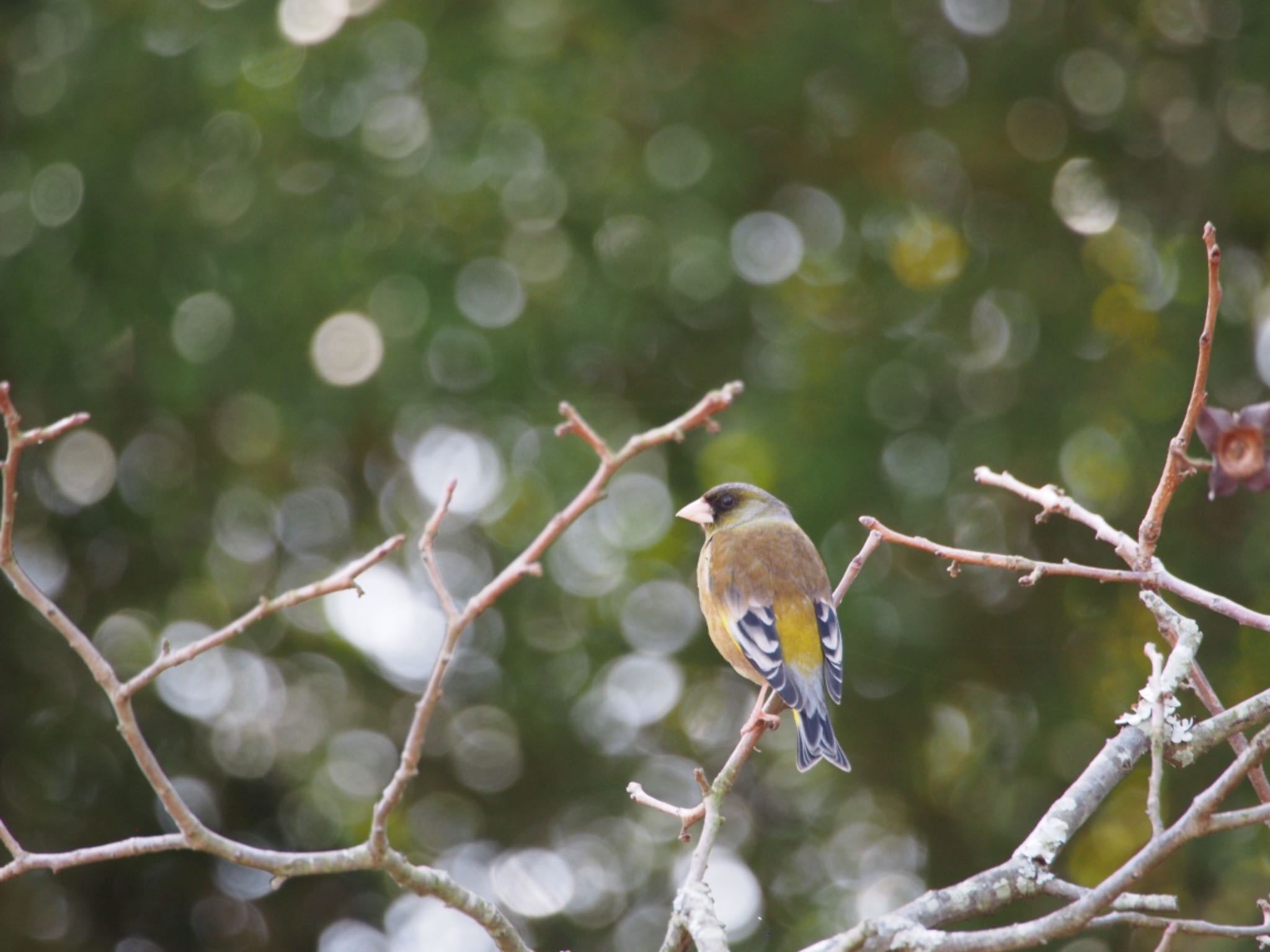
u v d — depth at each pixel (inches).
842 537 515.2
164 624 550.0
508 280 529.3
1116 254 560.7
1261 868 467.5
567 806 580.7
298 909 570.6
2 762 555.8
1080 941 513.3
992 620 553.9
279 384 512.4
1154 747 173.8
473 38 524.1
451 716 574.2
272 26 511.2
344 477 574.2
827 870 570.9
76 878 561.3
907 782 566.9
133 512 553.6
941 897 196.2
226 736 567.8
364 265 505.4
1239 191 550.0
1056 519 540.1
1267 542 494.6
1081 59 581.3
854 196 577.3
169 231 507.5
